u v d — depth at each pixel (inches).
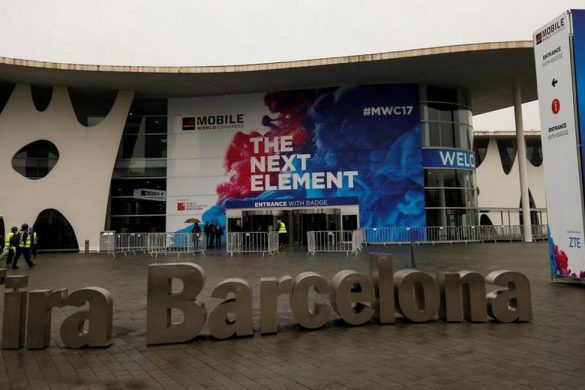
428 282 292.0
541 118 462.9
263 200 1062.4
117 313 340.2
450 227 1103.6
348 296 285.3
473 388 176.4
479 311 286.7
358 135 1138.0
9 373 205.0
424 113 1147.3
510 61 1018.1
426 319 290.0
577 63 423.2
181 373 202.1
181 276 255.8
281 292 278.4
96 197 1139.9
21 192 1097.4
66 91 1136.2
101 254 1000.9
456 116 1179.3
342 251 842.2
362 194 1125.1
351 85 1147.9
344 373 197.6
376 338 255.4
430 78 1113.4
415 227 1096.2
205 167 1199.6
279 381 189.3
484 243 1110.4
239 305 264.4
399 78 1106.7
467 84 1174.3
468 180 1173.1
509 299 286.8
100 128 1155.3
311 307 347.3
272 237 872.3
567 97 429.4
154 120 1237.1
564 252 438.0
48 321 252.2
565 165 434.9
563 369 195.9
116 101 1162.0
